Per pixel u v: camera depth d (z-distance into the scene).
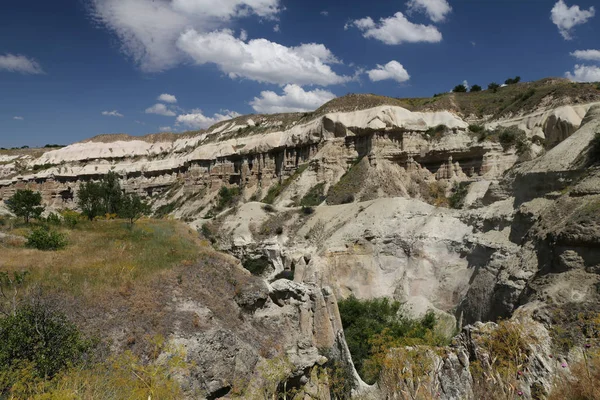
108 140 124.88
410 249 41.38
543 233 27.88
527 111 66.25
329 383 19.73
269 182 86.69
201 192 95.88
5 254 21.03
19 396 10.64
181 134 124.81
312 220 55.84
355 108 76.94
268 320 21.34
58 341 13.23
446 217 42.44
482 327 19.06
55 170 115.62
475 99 82.81
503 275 29.02
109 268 19.72
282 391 18.39
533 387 14.27
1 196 115.19
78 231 29.23
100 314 16.16
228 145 98.00
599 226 22.97
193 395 14.92
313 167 74.00
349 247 44.31
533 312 21.91
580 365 12.79
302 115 95.25
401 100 92.25
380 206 48.97
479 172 62.53
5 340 12.38
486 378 13.78
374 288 41.28
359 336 30.08
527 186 38.00
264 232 57.59
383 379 18.48
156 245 25.12
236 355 17.34
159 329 16.45
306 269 43.16
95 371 12.64
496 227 36.78
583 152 34.84
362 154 72.31
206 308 18.83
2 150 141.62
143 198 110.69
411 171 67.06
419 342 22.45
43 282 17.25
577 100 60.59
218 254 24.48
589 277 22.02
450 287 36.56
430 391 15.74
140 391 11.42
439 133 69.19
